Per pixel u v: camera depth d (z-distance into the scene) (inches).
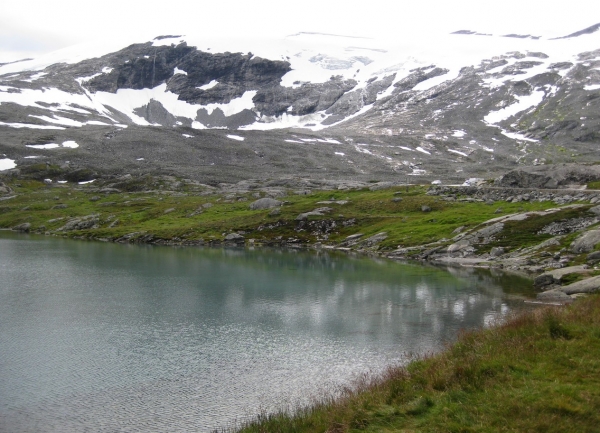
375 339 1761.8
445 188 5905.5
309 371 1461.6
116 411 1228.5
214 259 3988.7
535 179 5428.2
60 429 1143.0
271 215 5831.7
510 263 3275.1
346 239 4867.1
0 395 1326.3
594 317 1032.8
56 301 2437.3
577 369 807.7
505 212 4576.8
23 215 7062.0
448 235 4170.8
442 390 818.8
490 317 2001.7
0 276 3166.8
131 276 3184.1
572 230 3553.2
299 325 1980.8
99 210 7209.6
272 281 2987.2
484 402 735.1
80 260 3912.4
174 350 1685.5
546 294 2321.6
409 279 2987.2
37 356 1631.4
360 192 6914.4
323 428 762.8
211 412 1210.0
